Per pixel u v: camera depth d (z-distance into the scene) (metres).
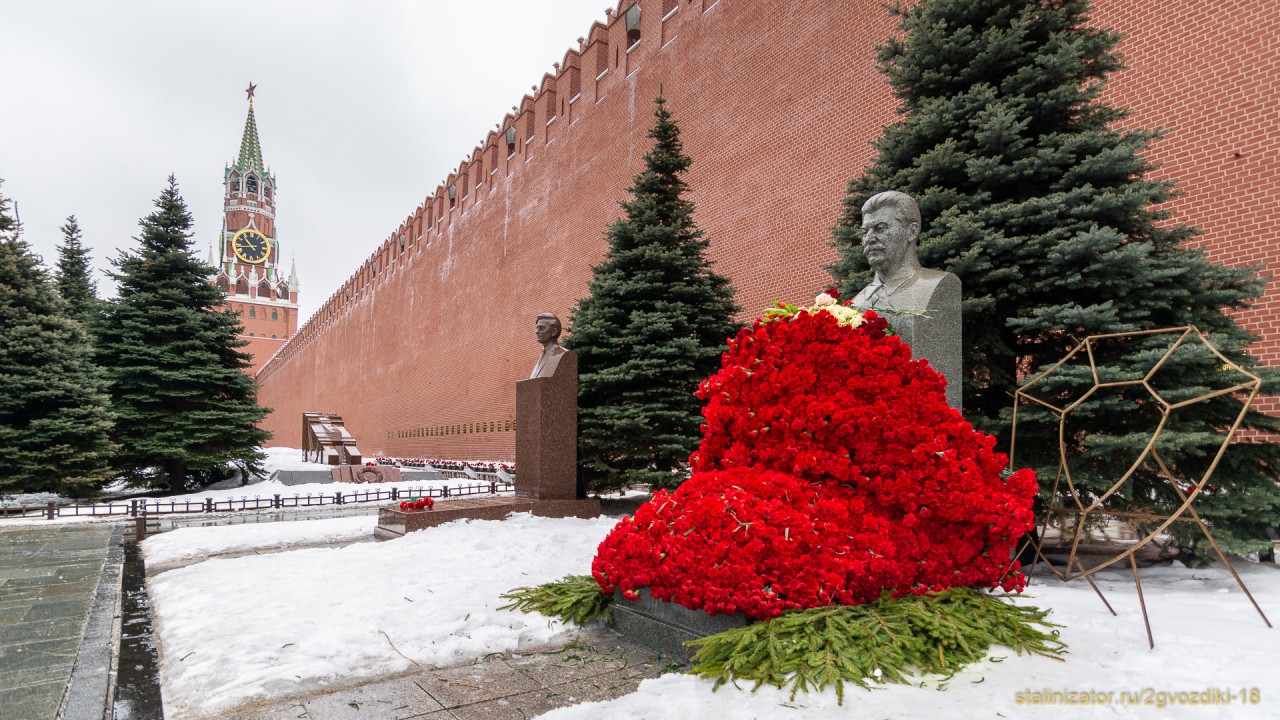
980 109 6.66
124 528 10.68
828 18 13.93
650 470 11.00
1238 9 8.47
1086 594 4.57
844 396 4.02
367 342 43.47
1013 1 6.83
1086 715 2.52
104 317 17.86
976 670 2.97
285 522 10.77
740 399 4.39
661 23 19.00
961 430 3.90
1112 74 9.69
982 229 6.27
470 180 30.56
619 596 4.15
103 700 3.14
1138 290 5.88
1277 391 5.64
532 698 3.16
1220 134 8.53
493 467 23.72
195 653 3.71
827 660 2.91
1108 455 5.53
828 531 3.57
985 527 3.80
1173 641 3.28
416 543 7.55
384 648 3.77
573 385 10.41
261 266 94.69
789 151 14.62
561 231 22.84
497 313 26.95
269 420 73.25
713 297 11.92
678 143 12.68
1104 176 6.16
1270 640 3.28
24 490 14.66
